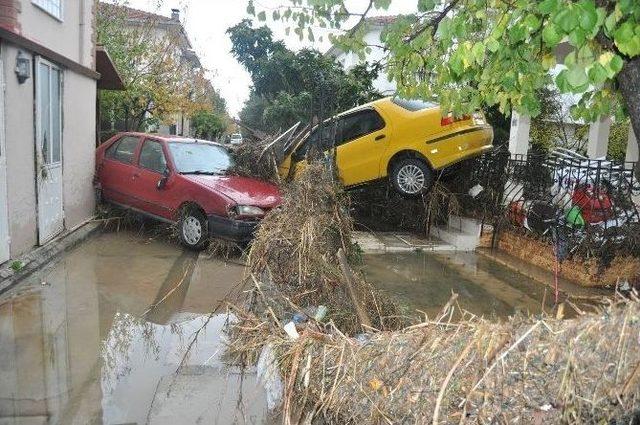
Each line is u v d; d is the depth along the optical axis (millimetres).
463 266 7816
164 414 3459
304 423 2881
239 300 5664
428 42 4570
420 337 2566
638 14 2760
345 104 13016
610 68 2852
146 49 16938
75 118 8531
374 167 9258
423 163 8922
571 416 2021
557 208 7406
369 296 4660
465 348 2252
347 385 2748
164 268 7102
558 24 2719
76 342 4652
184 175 8195
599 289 6656
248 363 4008
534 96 4523
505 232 8633
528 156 8352
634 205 6875
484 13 3912
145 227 9461
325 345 3121
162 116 18047
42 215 7211
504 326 2260
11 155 6270
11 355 4344
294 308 4184
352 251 6102
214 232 7629
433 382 2346
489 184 9227
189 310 5566
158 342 4719
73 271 6785
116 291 6094
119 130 17969
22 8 6789
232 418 3412
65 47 8500
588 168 7008
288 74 20844
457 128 8672
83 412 3549
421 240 9352
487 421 2102
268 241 4895
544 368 2062
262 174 8898
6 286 5824
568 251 7020
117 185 9117
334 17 4656
